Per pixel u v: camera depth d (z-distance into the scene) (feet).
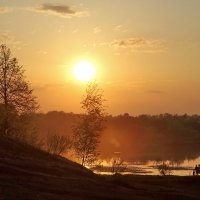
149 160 485.15
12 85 204.64
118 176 167.63
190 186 164.35
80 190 104.01
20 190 91.40
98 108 209.97
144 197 111.45
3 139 156.76
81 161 209.26
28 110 209.67
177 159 509.35
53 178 112.78
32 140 211.61
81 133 209.26
